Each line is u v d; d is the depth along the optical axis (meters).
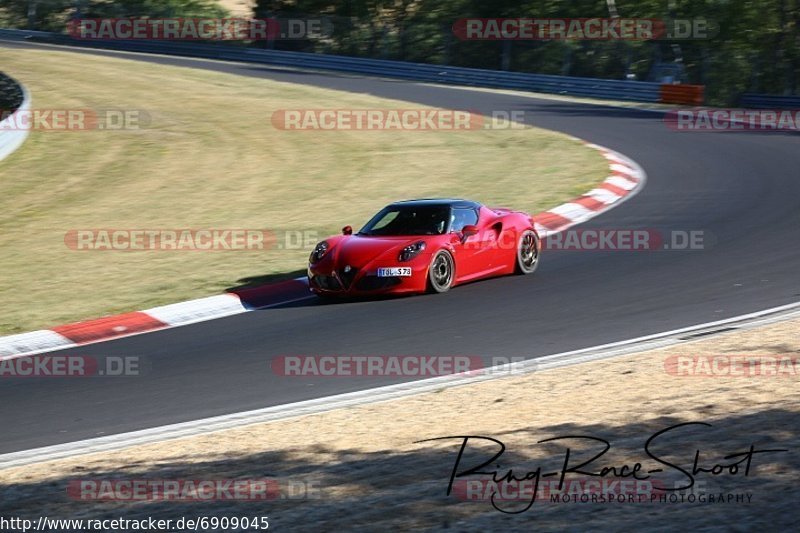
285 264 56.34
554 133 107.88
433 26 186.25
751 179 78.50
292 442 27.78
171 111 116.88
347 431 28.53
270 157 93.75
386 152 96.94
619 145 99.81
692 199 71.88
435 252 47.66
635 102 138.88
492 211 52.25
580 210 70.25
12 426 32.25
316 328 43.03
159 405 33.47
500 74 154.75
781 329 37.03
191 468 25.84
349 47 192.12
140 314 46.75
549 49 171.00
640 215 67.31
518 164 90.06
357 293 47.16
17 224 69.50
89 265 57.91
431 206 51.00
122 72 149.00
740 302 42.84
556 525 19.38
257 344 40.94
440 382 33.81
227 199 77.00
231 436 29.03
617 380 31.66
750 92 152.88
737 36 157.50
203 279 53.41
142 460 27.17
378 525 20.12
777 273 48.03
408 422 28.94
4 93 120.81
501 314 43.34
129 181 83.25
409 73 165.00
